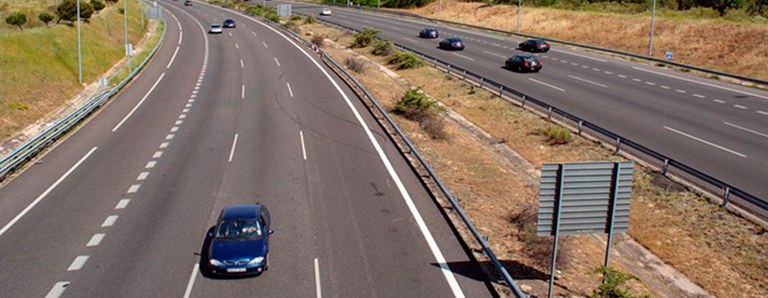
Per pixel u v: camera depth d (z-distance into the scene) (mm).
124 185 20438
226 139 26219
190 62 49156
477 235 14883
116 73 44250
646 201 20031
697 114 30391
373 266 14430
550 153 25906
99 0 78125
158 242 15852
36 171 22281
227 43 61312
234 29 75625
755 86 38125
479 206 18906
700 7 77688
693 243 17219
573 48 59125
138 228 16797
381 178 20984
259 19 89812
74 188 20234
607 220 12359
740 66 47156
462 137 28688
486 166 23922
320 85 38688
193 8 114125
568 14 78562
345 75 42219
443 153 24922
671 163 20594
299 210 17984
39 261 14836
